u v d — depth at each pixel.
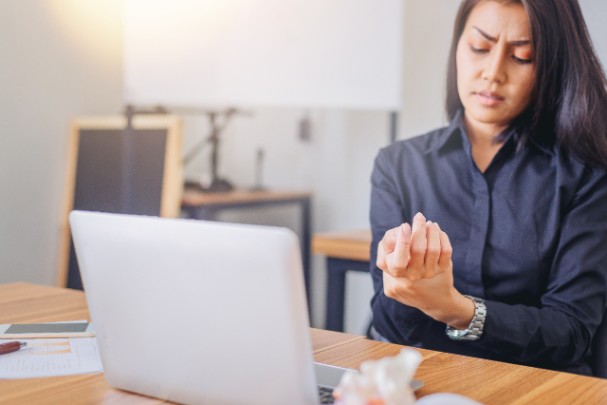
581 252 1.50
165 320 0.86
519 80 1.66
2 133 2.20
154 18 2.49
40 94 2.30
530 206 1.61
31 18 2.24
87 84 2.44
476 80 1.72
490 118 1.68
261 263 0.75
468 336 1.33
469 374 1.03
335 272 2.35
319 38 2.27
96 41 2.46
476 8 1.73
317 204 3.67
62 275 2.35
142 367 0.90
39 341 1.17
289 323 0.76
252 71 2.38
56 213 2.39
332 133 3.58
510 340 1.33
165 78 2.50
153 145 2.26
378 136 3.40
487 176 1.67
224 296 0.79
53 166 2.36
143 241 0.84
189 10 2.46
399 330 1.56
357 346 1.19
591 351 1.47
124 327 0.90
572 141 1.58
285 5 2.31
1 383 0.97
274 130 3.83
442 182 1.73
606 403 0.90
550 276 1.55
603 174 1.55
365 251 2.25
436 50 2.67
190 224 0.80
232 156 4.04
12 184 2.24
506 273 1.61
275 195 3.44
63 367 1.04
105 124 2.33
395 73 2.17
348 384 0.63
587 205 1.55
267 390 0.80
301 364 0.77
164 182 2.22
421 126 2.75
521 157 1.64
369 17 2.20
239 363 0.81
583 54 1.60
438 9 2.65
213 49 2.43
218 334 0.81
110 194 2.30
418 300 1.22
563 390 0.96
